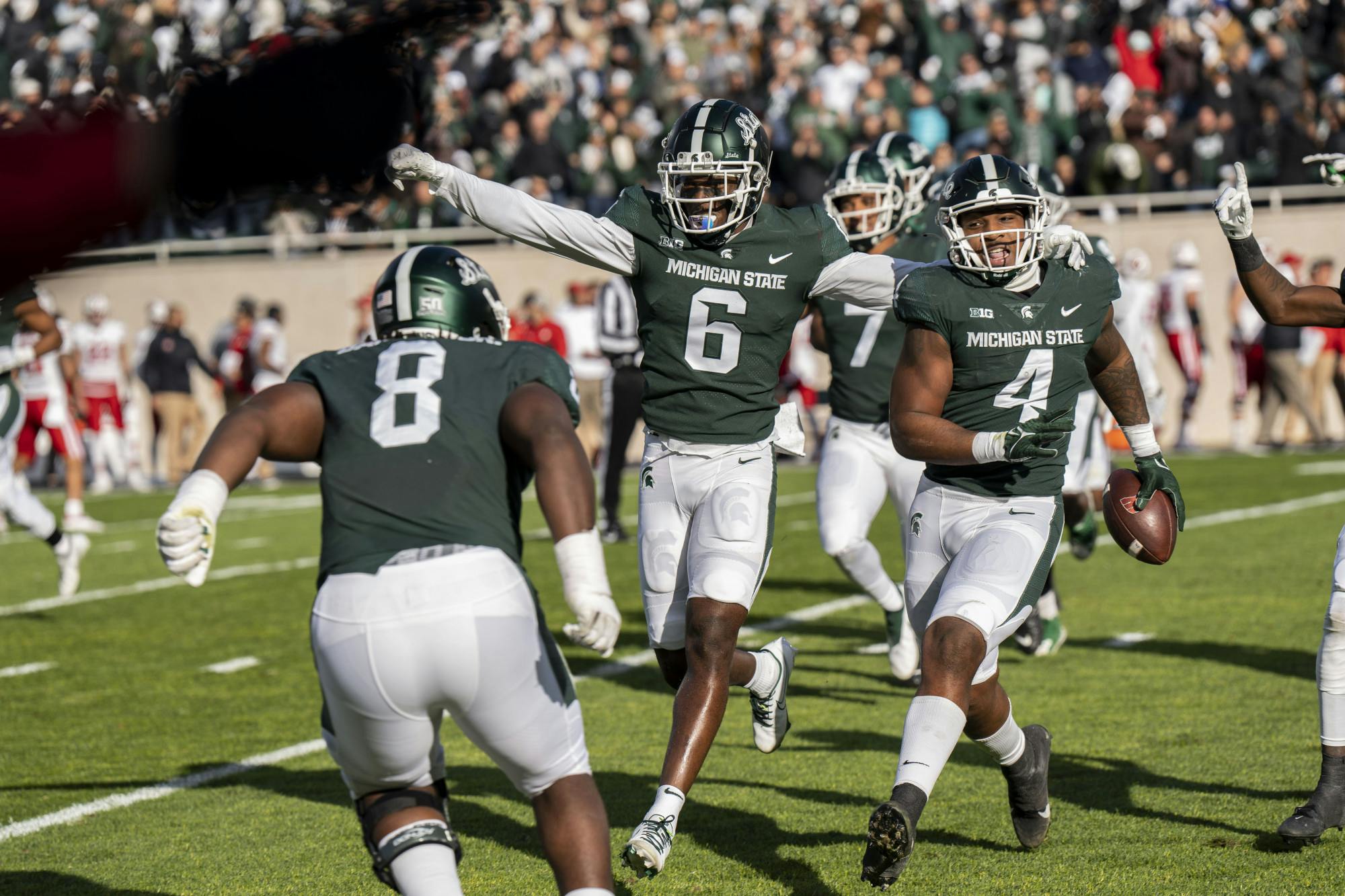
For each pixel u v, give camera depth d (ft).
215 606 104.73
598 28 242.17
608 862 32.09
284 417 32.55
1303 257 204.33
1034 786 45.98
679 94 219.82
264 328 193.67
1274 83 207.21
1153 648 79.15
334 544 32.22
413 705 31.53
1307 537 116.16
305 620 98.02
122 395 203.51
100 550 137.49
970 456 42.55
